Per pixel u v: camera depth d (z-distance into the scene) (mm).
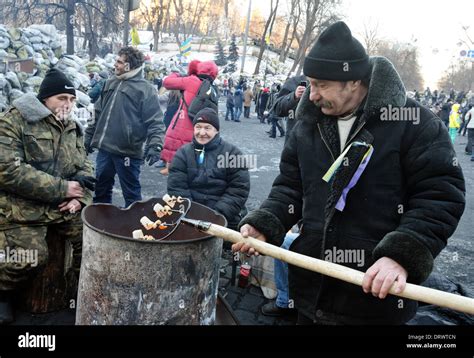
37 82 10273
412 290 1324
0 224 2600
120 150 4125
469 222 5805
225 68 45625
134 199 4336
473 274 4105
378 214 1590
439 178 1492
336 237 1646
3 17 18984
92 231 1853
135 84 4141
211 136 3357
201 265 1870
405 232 1441
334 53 1516
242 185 3363
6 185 2543
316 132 1732
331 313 1695
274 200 1831
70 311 2887
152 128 4113
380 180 1569
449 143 1527
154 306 1801
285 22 58969
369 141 1562
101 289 1838
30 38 11648
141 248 1752
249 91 19625
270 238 1721
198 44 57594
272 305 3074
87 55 21828
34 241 2615
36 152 2705
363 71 1543
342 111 1611
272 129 12984
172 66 25797
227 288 3387
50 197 2633
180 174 3373
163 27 61562
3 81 8602
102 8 20969
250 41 57062
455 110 16344
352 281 1415
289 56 60562
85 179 2803
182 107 4824
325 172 1685
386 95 1517
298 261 1515
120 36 21781
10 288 2658
